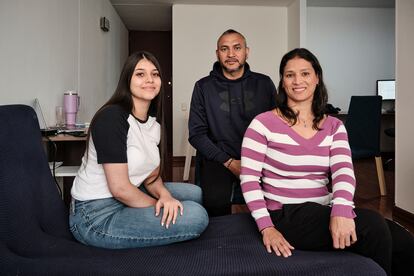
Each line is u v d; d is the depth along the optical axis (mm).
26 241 1066
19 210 1068
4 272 964
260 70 5219
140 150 1263
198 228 1177
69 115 2580
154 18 5891
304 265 976
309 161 1240
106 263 995
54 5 2641
